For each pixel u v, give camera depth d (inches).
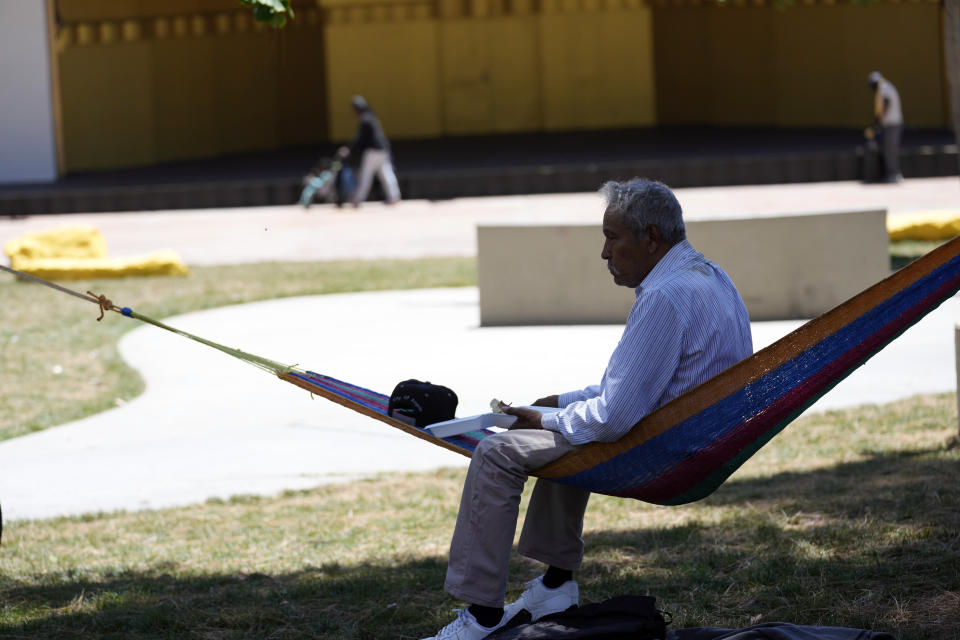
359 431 887.7
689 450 389.1
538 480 434.9
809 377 384.2
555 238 1232.2
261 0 536.1
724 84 3267.7
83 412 992.9
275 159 3011.8
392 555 593.6
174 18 3021.7
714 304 396.5
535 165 2532.0
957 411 739.4
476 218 2143.2
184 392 1033.5
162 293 1549.0
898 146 2397.9
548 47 3403.1
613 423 386.3
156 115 2984.7
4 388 1095.0
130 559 612.4
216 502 727.7
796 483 671.1
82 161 2861.7
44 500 754.2
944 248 384.8
